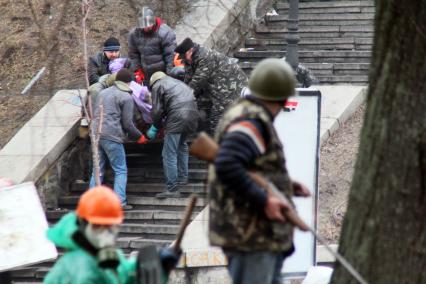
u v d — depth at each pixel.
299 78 32.66
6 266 23.95
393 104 14.83
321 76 41.34
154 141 36.22
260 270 13.65
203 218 31.52
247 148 13.30
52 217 34.25
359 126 36.19
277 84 13.76
